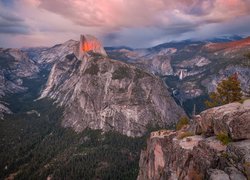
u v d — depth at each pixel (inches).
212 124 1422.2
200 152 1246.3
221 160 1075.9
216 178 965.2
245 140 1106.1
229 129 1162.0
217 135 1258.0
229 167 999.0
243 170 946.7
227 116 1220.5
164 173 1630.2
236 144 1083.9
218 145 1192.2
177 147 1533.0
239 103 1405.0
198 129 1636.3
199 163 1192.2
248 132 1109.1
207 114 1483.8
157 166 2266.2
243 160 972.6
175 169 1455.5
